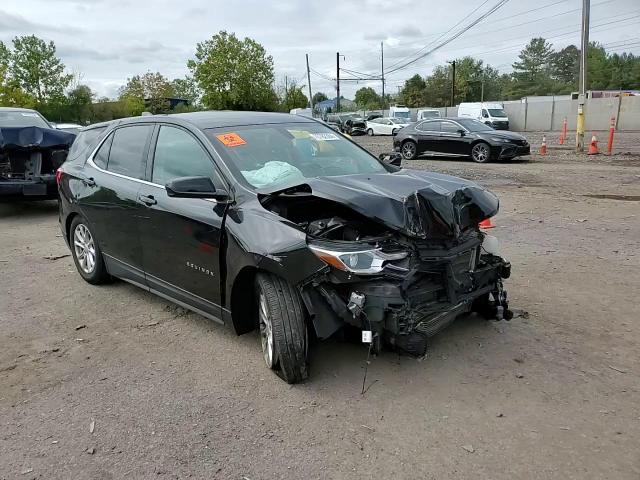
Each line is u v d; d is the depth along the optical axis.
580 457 2.88
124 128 5.37
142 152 4.96
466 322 4.55
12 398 3.62
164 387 3.71
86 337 4.56
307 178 4.07
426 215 3.51
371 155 5.08
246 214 3.78
